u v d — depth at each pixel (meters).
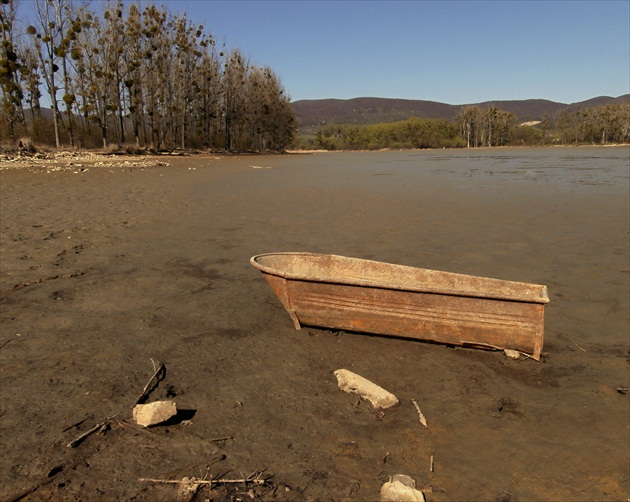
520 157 50.66
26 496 2.91
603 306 6.52
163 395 4.15
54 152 36.22
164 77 49.44
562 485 3.18
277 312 6.24
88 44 42.31
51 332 5.43
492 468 3.33
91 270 7.91
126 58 45.22
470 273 7.98
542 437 3.71
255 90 68.19
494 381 4.57
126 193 17.16
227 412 3.91
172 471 3.18
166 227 11.44
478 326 5.07
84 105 41.97
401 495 2.89
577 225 11.80
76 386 4.25
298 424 3.78
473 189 19.94
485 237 10.60
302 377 4.56
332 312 5.48
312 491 3.04
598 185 20.62
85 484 3.03
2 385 4.24
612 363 4.97
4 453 3.31
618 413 4.05
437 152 77.25
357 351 5.18
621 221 12.20
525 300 4.82
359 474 3.22
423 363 4.92
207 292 6.96
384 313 5.30
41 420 3.71
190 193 17.80
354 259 6.30
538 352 4.96
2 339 5.21
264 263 6.11
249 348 5.17
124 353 4.95
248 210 14.18
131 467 3.21
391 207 14.99
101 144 48.62
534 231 11.18
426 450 3.51
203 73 58.94
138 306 6.34
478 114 103.94
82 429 3.61
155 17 47.69
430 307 5.13
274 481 3.12
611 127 97.50
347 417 3.91
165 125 53.56
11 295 6.61
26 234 10.20
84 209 13.50
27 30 38.44
